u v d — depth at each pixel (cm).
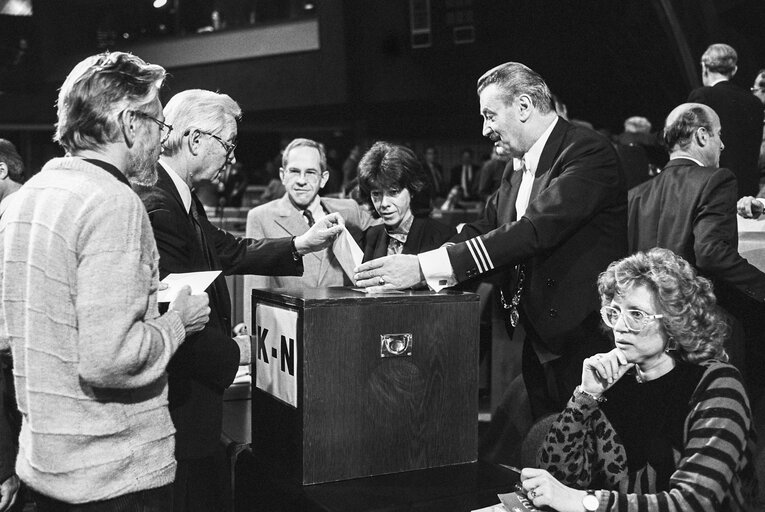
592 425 173
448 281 197
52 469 138
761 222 295
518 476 169
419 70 1208
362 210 319
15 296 142
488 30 1119
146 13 1406
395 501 154
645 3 938
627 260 169
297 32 1293
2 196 311
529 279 221
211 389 186
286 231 296
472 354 174
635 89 1047
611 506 151
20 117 1434
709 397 160
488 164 738
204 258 191
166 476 150
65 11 1398
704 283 165
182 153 192
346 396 163
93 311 134
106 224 138
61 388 138
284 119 1377
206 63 1378
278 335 172
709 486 150
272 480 174
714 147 290
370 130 1332
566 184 206
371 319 164
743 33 796
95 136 149
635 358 167
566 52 1071
